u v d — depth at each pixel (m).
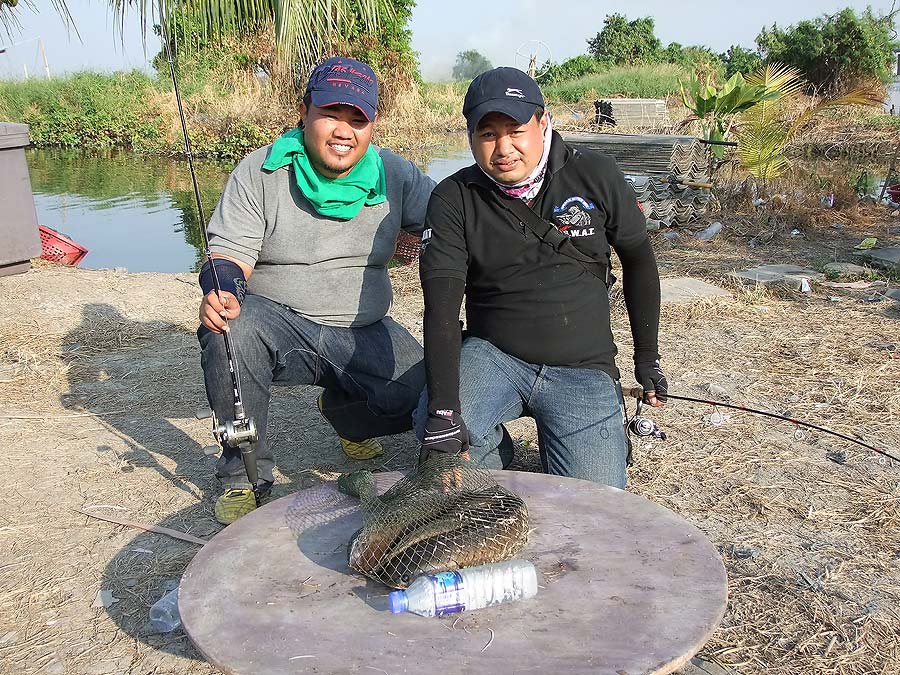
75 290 6.40
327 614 1.76
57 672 2.32
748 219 9.24
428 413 2.43
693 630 1.67
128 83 26.94
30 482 3.44
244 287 2.92
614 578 1.86
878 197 10.95
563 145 2.73
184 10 5.88
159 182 16.27
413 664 1.58
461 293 2.63
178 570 2.81
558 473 2.82
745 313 5.88
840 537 2.99
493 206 2.68
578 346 2.80
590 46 51.53
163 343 5.32
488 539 1.83
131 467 3.59
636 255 2.79
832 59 25.11
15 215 6.85
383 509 1.93
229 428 2.77
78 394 4.44
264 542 2.08
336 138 2.85
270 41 21.95
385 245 3.19
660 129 19.75
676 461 3.60
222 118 22.17
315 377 3.29
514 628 1.69
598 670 1.55
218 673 2.31
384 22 23.73
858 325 5.54
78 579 2.77
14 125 6.71
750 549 2.90
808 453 3.66
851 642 2.42
